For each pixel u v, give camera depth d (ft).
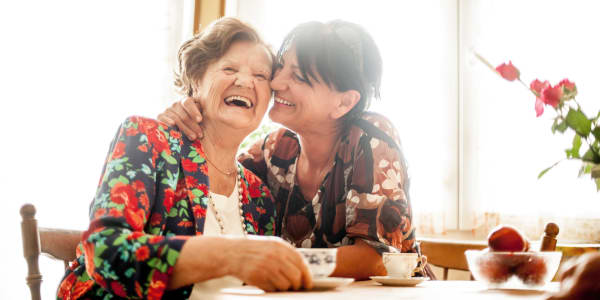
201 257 2.56
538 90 3.76
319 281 2.91
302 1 11.79
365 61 4.52
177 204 3.68
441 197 10.96
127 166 3.32
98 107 10.53
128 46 10.91
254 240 2.54
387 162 4.27
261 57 4.26
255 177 4.51
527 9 10.85
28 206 3.77
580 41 10.44
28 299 9.51
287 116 4.50
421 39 11.34
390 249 3.92
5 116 9.84
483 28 11.14
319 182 4.65
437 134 11.14
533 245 5.22
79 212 10.08
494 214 10.61
